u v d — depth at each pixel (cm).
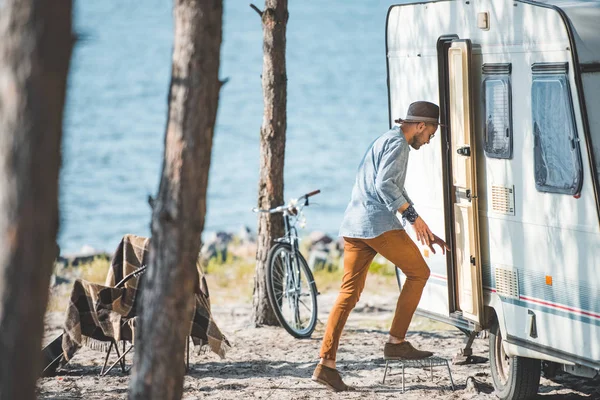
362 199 1711
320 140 13588
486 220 1694
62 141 908
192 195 1097
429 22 1897
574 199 1458
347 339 2259
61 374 1916
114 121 15862
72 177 10562
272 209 2370
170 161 1098
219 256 3903
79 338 1825
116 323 1825
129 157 12194
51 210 889
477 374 1875
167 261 1097
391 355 1767
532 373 1633
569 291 1477
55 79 881
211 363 2012
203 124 1097
